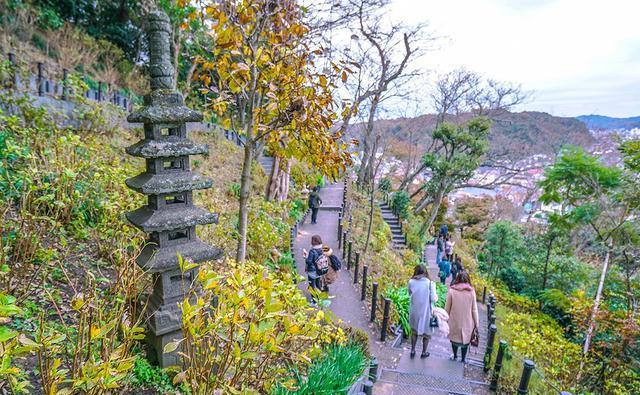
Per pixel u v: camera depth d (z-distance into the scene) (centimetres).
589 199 1119
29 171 444
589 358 822
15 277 366
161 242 342
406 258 1465
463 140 1756
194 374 254
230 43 419
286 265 747
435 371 580
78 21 1906
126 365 214
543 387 663
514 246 1861
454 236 2536
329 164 443
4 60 872
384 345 661
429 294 609
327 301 334
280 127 431
